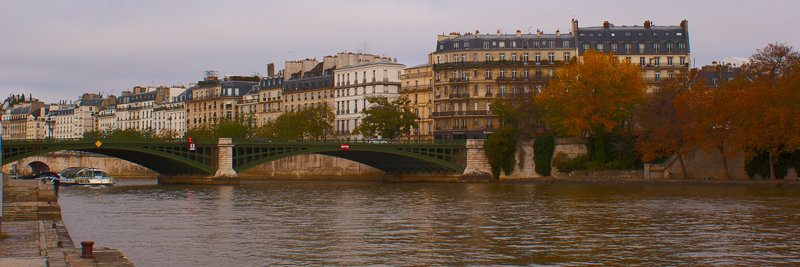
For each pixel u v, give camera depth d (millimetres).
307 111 149625
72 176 112375
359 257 42750
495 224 56875
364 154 119438
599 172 110438
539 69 140875
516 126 121375
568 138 114375
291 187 105125
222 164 110812
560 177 113625
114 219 60375
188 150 111938
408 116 134500
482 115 140250
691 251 44469
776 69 100375
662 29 144250
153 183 120875
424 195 86562
